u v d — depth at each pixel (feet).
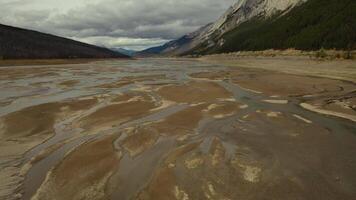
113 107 63.98
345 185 29.55
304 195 27.76
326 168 33.32
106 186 29.94
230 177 31.22
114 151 38.68
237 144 41.01
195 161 35.22
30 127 50.26
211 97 74.90
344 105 63.05
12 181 31.53
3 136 45.96
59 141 43.45
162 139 43.19
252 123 51.03
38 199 28.02
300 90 83.41
